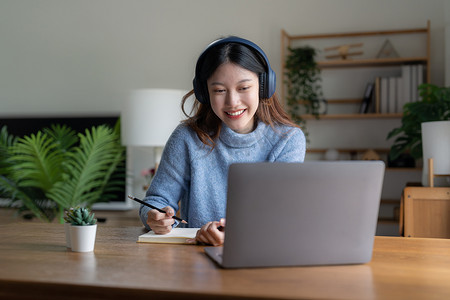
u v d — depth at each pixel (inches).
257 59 57.5
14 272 41.1
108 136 157.6
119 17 178.4
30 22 184.9
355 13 162.1
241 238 42.1
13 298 38.9
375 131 160.9
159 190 64.1
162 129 141.7
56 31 182.9
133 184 176.4
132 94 143.2
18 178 157.0
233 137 62.9
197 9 172.9
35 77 184.1
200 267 43.1
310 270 42.4
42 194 165.0
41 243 54.2
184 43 173.9
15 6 185.8
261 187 41.8
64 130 170.9
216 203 63.9
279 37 166.9
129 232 61.1
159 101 141.8
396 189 159.6
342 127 163.2
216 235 51.6
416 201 111.7
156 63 175.8
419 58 150.6
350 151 159.8
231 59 55.8
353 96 162.4
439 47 156.7
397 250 51.3
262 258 42.8
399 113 150.6
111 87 178.7
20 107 185.2
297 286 37.4
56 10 182.9
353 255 44.4
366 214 44.2
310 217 43.1
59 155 156.0
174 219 61.7
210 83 57.3
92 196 160.6
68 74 181.8
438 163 114.9
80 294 37.6
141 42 176.9
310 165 42.2
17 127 181.8
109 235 58.9
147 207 61.9
